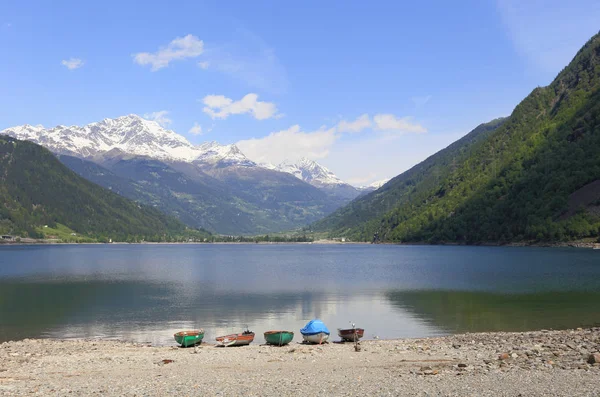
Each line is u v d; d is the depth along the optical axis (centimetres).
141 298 9562
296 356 4362
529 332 5434
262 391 2888
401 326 6469
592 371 3020
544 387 2670
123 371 3722
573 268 13950
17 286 11881
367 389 2833
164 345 5481
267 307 8269
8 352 4728
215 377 3388
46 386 3144
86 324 6938
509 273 13100
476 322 6569
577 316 6750
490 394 2578
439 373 3203
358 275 14062
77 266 18912
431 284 11225
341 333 5438
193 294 10106
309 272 15475
